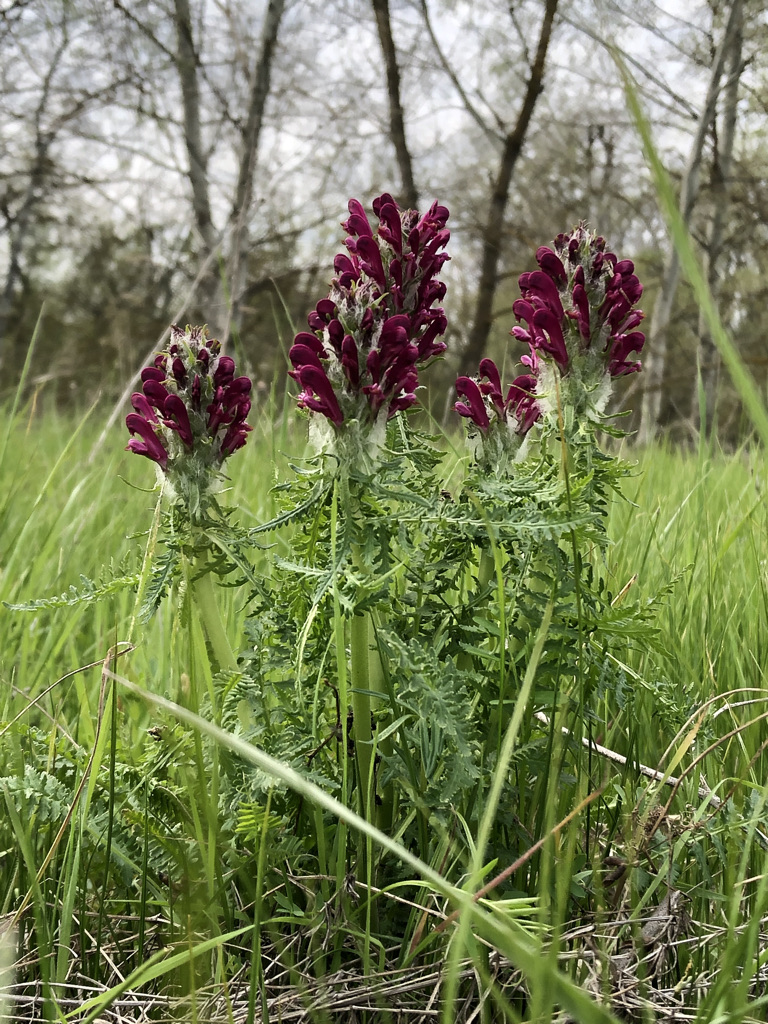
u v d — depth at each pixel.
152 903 1.53
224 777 1.59
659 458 5.22
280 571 1.79
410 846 1.66
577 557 1.54
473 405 1.73
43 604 1.67
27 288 27.84
